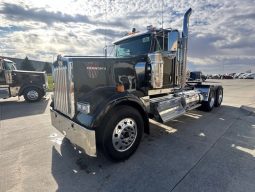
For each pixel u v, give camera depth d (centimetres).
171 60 461
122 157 298
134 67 389
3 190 231
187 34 484
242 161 291
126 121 299
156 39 421
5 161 304
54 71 348
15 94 915
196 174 257
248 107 683
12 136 421
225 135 408
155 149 341
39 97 956
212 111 650
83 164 293
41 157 317
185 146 353
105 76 338
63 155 324
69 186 238
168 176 254
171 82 471
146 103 390
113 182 244
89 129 261
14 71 910
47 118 592
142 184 238
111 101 276
